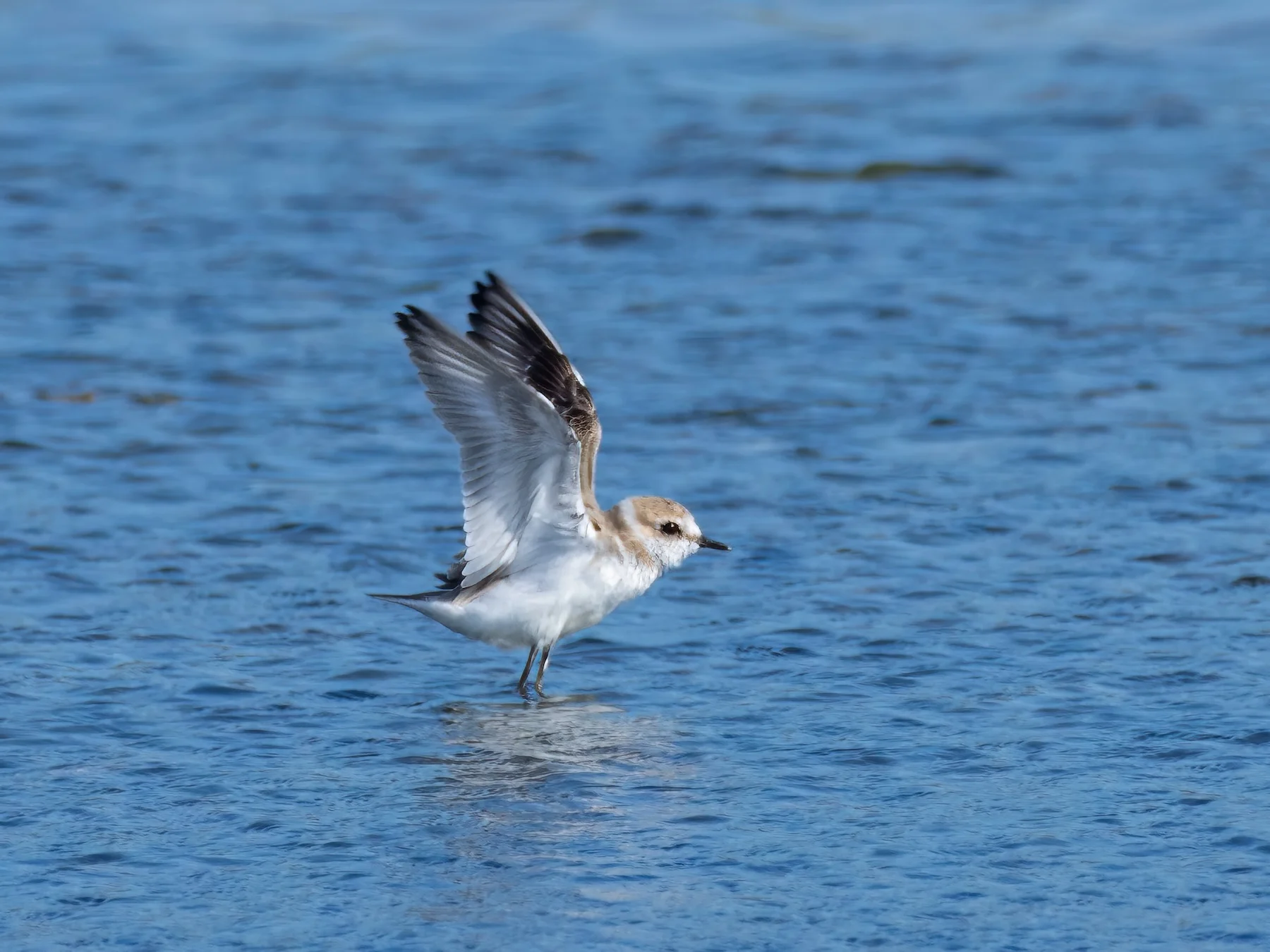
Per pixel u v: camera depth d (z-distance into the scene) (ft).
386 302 80.69
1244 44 131.23
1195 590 49.06
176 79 124.16
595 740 40.01
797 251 88.53
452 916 31.40
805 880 32.71
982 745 39.19
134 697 42.27
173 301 80.43
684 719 41.34
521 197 98.12
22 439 62.69
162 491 58.13
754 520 55.88
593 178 101.76
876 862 33.40
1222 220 91.66
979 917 31.17
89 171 102.12
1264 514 55.06
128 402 67.36
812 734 40.14
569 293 81.66
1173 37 134.41
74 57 130.00
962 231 91.20
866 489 58.49
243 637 46.55
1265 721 40.06
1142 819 35.12
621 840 34.53
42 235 90.38
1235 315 76.95
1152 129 110.11
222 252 88.02
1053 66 126.11
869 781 37.40
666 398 67.97
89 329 76.23
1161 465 59.77
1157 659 44.19
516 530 42.55
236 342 74.84
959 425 64.59
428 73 126.00
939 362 71.97
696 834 34.76
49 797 36.55
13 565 51.11
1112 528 54.24
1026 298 80.12
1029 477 59.06
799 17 144.05
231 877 32.99
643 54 131.95
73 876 32.94
